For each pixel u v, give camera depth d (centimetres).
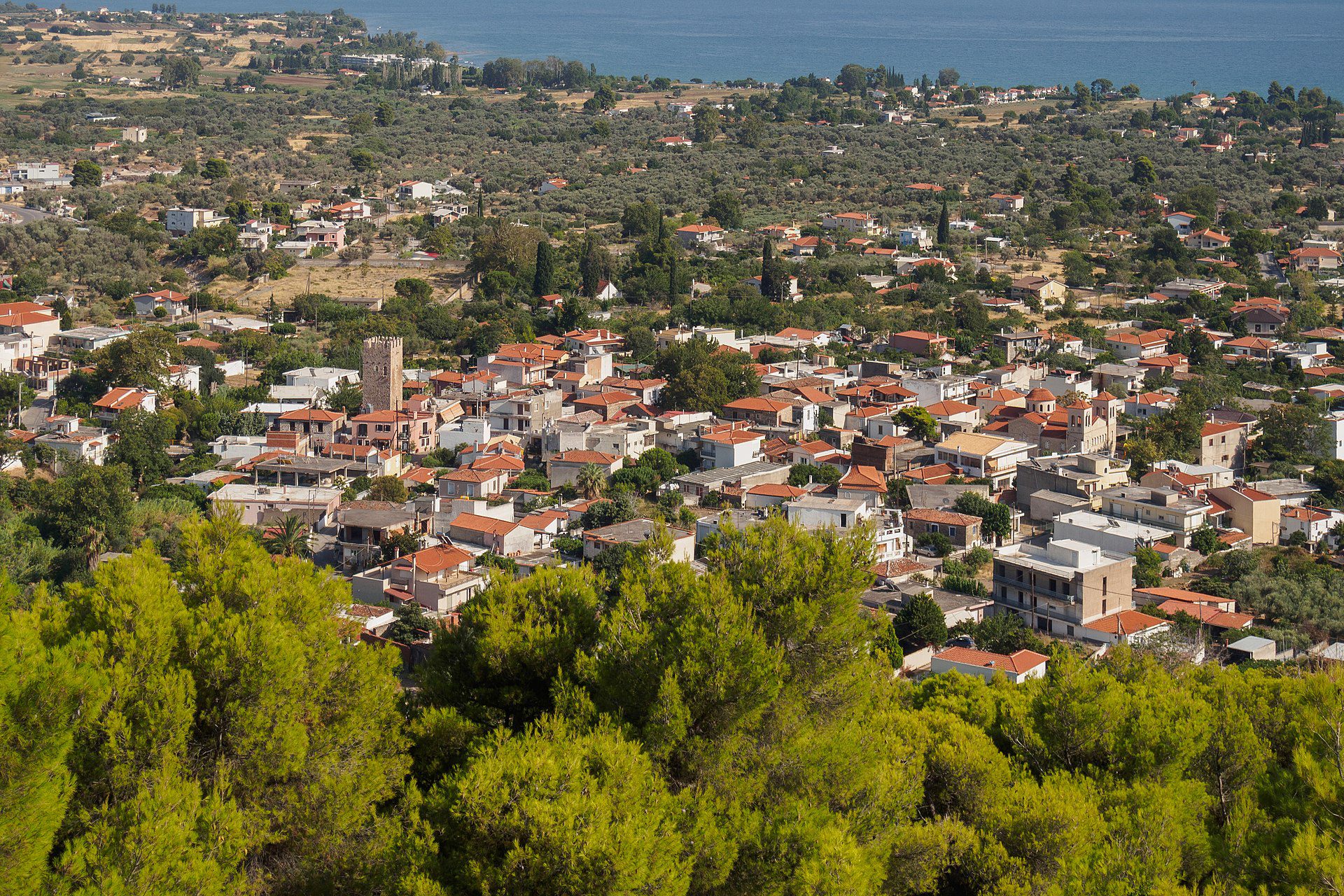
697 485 15062
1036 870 5278
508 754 4650
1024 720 6419
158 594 4919
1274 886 4988
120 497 13888
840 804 5169
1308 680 6141
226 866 4297
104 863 3975
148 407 17762
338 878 4719
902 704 7244
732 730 5112
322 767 4906
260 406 18500
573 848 4247
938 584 12450
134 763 4431
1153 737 6044
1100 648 11031
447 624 7425
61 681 4116
